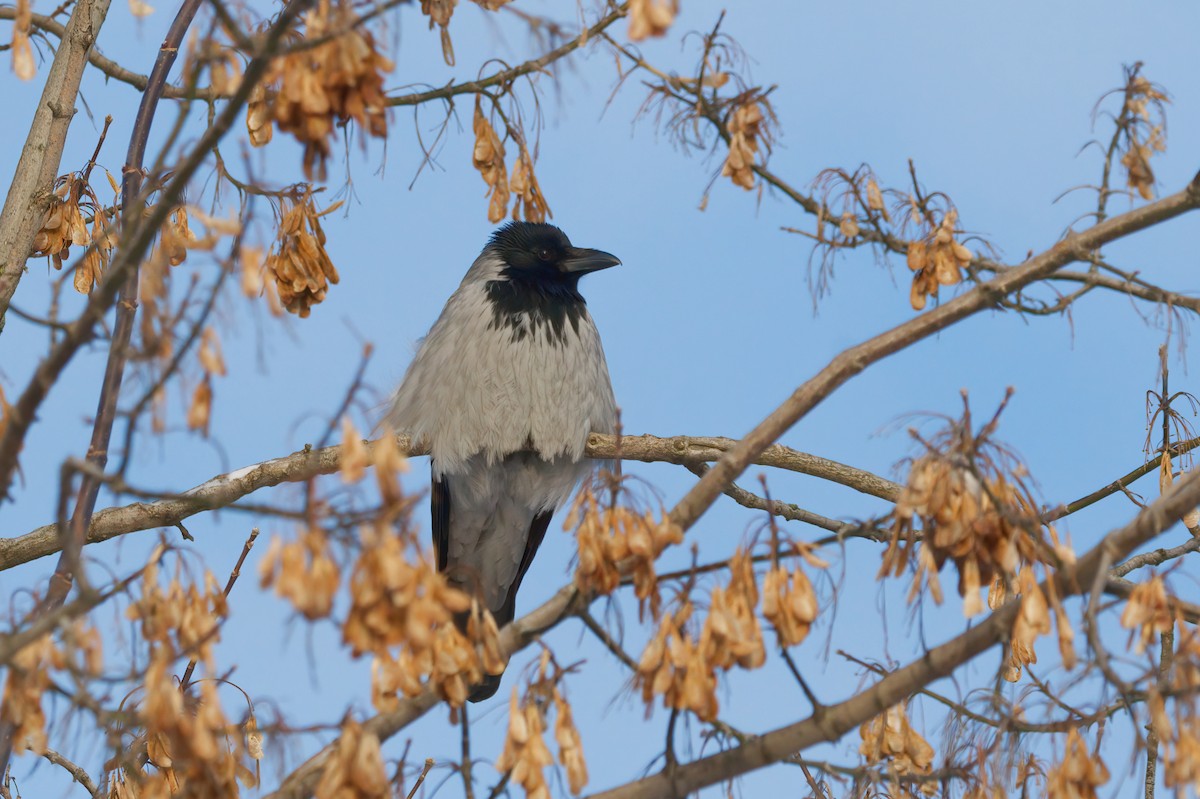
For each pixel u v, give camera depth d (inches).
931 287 378.6
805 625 263.1
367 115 257.3
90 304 256.8
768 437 301.9
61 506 236.8
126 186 435.2
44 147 441.7
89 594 232.7
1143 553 417.4
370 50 254.4
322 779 249.1
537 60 372.2
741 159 378.3
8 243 428.8
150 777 282.0
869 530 277.4
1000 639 275.6
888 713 312.2
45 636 251.9
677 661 260.4
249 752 300.4
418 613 231.0
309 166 259.1
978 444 274.8
